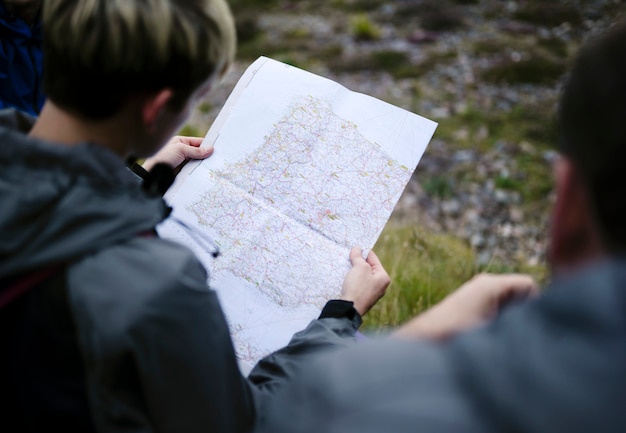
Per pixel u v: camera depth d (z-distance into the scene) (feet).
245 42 38.42
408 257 11.60
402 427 1.58
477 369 1.59
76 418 2.70
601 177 1.73
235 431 3.14
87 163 2.70
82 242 2.64
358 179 4.78
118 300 2.64
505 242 19.94
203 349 2.84
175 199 4.75
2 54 6.61
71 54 2.77
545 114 29.84
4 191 2.57
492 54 35.42
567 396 1.42
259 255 4.54
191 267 2.90
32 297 2.65
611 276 1.55
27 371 2.69
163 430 2.82
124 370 2.69
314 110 5.00
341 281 4.45
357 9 41.88
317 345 3.84
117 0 2.75
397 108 4.99
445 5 40.81
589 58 1.84
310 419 1.70
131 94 2.88
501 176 24.59
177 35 2.80
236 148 4.93
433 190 23.08
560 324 1.54
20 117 3.37
